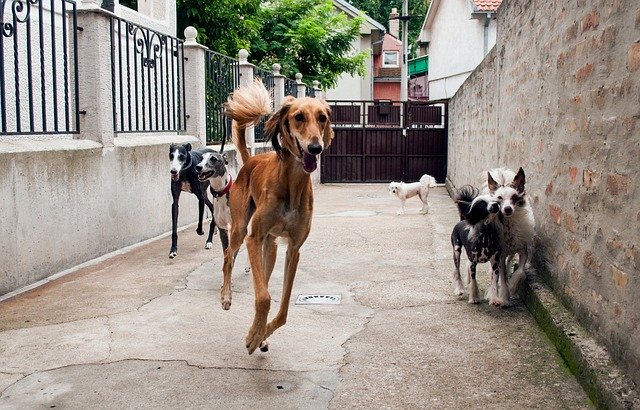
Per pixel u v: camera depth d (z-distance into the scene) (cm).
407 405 350
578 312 429
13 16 614
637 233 322
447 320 505
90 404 352
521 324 490
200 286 618
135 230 848
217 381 383
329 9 2462
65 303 554
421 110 2055
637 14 332
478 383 379
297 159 391
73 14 716
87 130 748
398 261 744
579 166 435
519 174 527
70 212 686
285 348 442
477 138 1130
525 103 642
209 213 1119
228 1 1656
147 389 372
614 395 315
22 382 382
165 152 943
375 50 4172
